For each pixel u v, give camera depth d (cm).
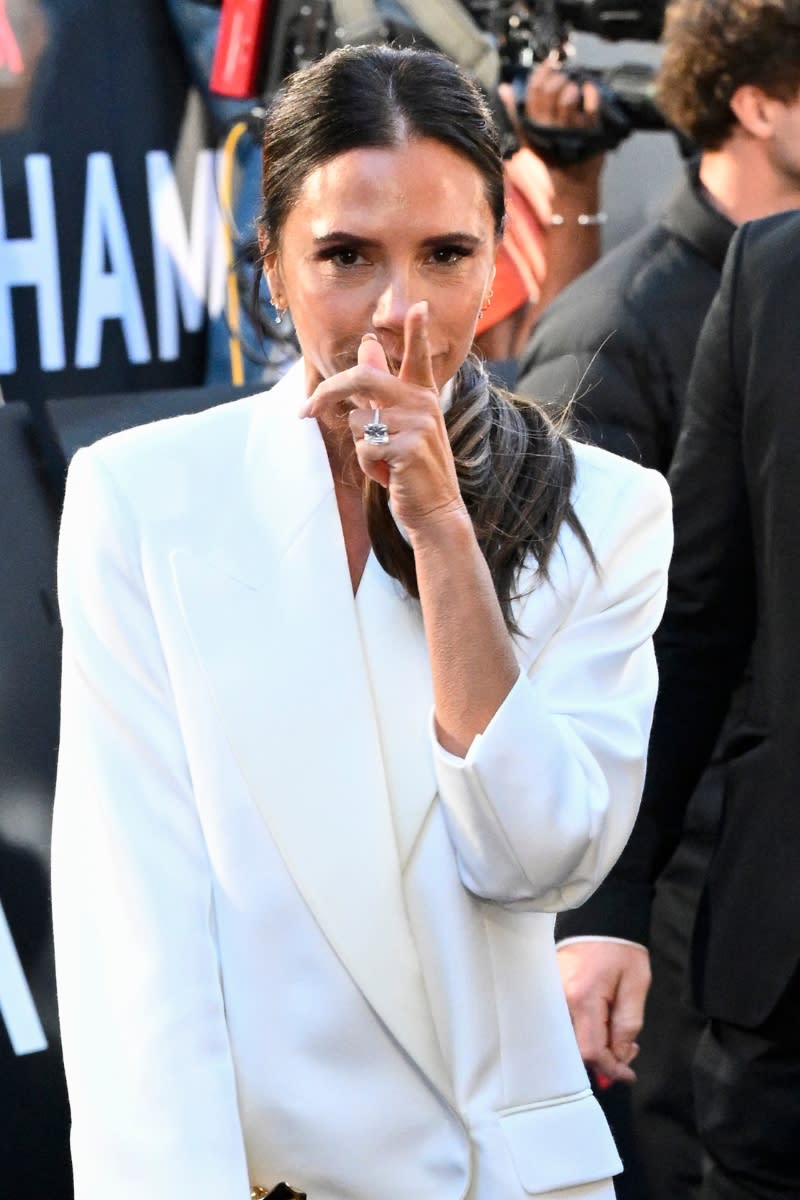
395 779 545
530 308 1195
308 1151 541
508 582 551
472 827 527
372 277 507
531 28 1175
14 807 911
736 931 757
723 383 761
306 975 539
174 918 534
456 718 525
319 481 555
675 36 971
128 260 1079
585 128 1162
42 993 905
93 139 1060
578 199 1193
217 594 545
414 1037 541
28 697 923
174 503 555
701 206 969
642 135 1273
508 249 1184
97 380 1080
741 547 768
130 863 537
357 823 538
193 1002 530
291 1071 539
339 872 537
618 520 571
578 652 563
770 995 743
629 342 947
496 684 522
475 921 548
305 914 539
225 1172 520
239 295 1089
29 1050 898
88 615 550
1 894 903
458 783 521
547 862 530
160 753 544
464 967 544
